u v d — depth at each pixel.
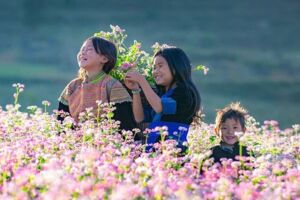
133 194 7.85
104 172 8.48
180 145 10.89
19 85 12.16
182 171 8.82
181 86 11.09
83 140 10.18
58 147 10.01
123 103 11.37
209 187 8.45
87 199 7.81
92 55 11.48
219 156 10.71
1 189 8.30
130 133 10.56
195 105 11.12
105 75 11.55
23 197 7.71
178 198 8.01
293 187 8.28
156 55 11.25
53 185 7.88
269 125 13.49
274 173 9.26
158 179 8.30
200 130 11.52
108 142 10.19
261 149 10.38
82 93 11.57
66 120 10.97
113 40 12.26
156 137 10.98
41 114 11.98
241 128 10.83
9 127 10.95
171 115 11.01
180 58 11.14
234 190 8.31
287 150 10.34
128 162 8.66
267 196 8.09
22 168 8.57
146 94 10.84
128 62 11.71
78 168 8.59
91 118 11.45
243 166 9.73
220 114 10.91
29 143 9.85
